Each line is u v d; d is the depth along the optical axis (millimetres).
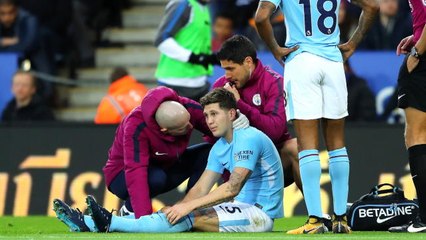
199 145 19984
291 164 19672
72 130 26344
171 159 19328
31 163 26281
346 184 17953
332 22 17828
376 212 19062
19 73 30828
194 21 26281
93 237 16938
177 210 17984
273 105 19078
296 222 23078
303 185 17859
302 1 17734
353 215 19156
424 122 18312
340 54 17953
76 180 26062
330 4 17781
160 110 18625
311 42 17734
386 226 19062
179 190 25266
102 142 26219
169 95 18844
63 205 18234
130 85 28391
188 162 19891
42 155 26312
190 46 26344
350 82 29656
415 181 18328
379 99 30188
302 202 25094
